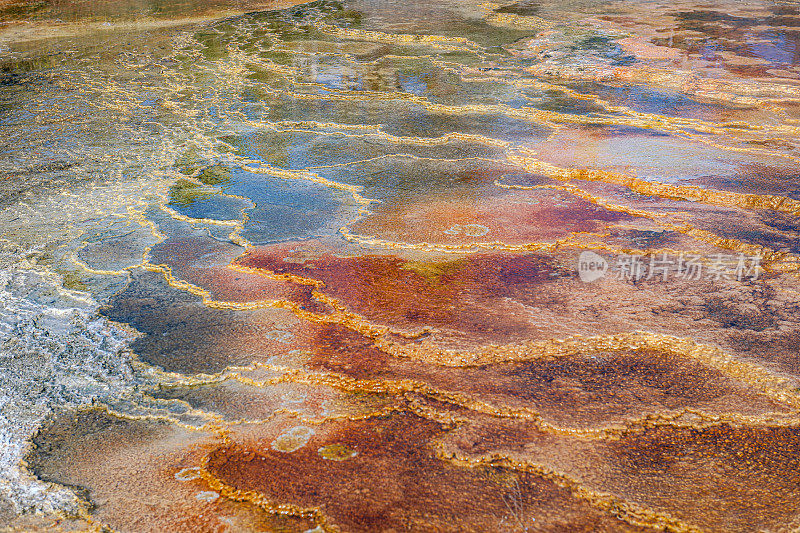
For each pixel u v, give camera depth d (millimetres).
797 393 1523
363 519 1203
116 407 1551
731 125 3562
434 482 1286
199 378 1649
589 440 1394
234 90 4480
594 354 1688
